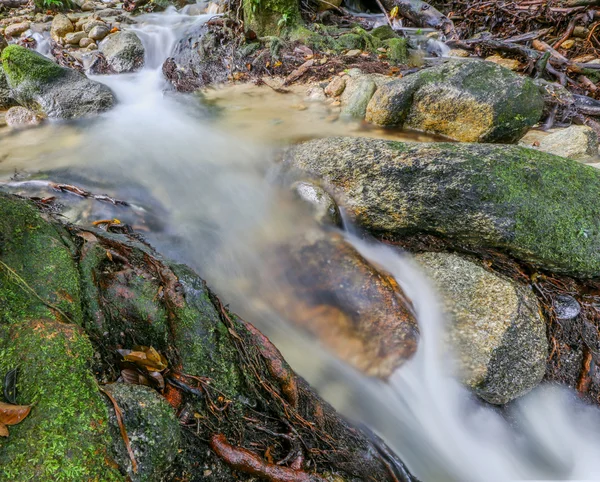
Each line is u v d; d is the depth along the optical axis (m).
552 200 3.48
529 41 9.41
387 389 2.91
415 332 3.03
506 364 2.88
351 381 2.90
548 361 3.22
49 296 2.01
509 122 4.94
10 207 2.36
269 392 2.31
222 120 6.22
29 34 8.76
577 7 9.60
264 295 3.35
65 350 1.73
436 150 3.76
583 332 3.38
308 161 4.37
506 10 10.46
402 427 2.79
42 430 1.47
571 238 3.41
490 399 2.95
